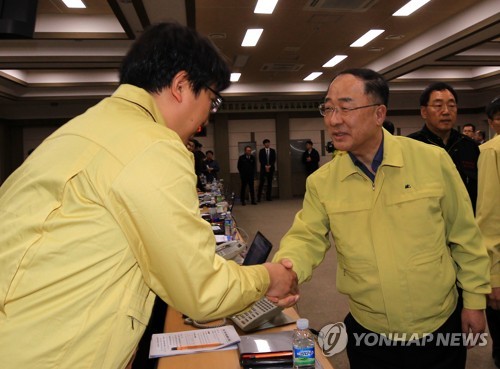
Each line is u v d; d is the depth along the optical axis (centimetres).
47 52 669
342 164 138
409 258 128
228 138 1214
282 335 139
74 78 924
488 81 1101
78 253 77
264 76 998
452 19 607
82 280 77
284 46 724
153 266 79
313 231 146
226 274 86
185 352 132
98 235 78
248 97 1135
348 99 123
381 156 133
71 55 673
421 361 135
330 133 130
